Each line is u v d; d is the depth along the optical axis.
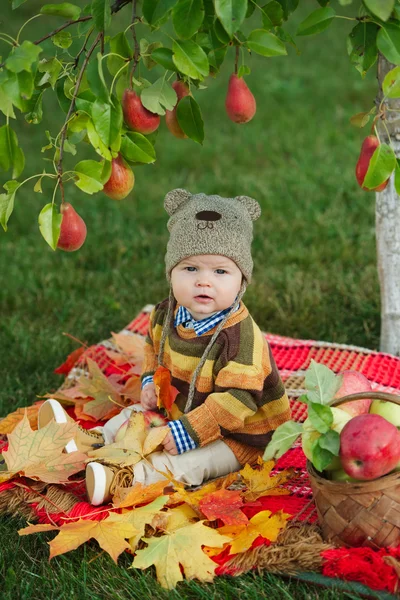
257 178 5.48
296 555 1.94
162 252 4.60
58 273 4.40
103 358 3.17
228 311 2.35
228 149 6.12
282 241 4.56
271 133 6.30
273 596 1.91
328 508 1.96
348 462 1.85
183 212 2.35
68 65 2.21
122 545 1.98
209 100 7.17
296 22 8.49
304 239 4.54
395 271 2.98
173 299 2.46
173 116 2.34
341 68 7.66
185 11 1.91
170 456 2.31
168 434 2.27
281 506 2.21
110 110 1.97
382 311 3.10
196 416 2.26
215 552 2.02
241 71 2.23
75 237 2.18
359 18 2.02
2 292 4.18
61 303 4.06
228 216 2.31
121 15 8.82
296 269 4.19
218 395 2.25
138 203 5.30
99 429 2.60
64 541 2.00
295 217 4.82
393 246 2.95
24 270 4.49
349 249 4.32
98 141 2.01
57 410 2.45
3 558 2.15
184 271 2.30
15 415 2.74
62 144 2.04
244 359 2.27
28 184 5.76
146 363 2.58
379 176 2.01
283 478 2.25
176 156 6.06
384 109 2.11
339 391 2.31
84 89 2.22
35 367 3.45
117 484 2.25
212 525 2.15
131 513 2.10
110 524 2.06
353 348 3.04
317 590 1.91
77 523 2.09
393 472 1.92
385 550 1.91
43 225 2.00
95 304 4.03
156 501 2.14
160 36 7.84
